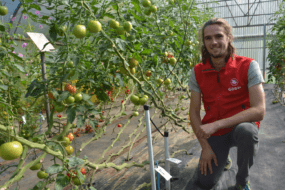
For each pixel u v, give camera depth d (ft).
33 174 5.97
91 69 4.24
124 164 5.17
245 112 4.03
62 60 3.61
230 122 3.99
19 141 2.85
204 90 4.77
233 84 4.35
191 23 6.86
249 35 37.50
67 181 2.94
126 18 4.44
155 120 10.85
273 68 15.84
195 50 7.54
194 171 5.39
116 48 3.75
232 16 38.32
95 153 7.20
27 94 3.59
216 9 39.11
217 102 4.54
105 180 5.29
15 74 4.49
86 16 3.53
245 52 38.11
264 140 7.14
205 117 4.86
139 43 4.22
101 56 4.08
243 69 4.29
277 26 14.20
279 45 14.97
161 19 6.59
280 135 7.46
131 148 6.98
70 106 3.57
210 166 4.30
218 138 4.55
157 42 5.18
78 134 8.84
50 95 3.71
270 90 17.33
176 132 8.59
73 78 3.68
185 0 5.88
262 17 35.86
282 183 4.68
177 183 4.91
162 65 6.42
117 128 9.80
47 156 7.08
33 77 6.97
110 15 3.65
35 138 3.27
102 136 8.84
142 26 4.99
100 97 4.85
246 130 3.92
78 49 4.30
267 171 5.21
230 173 5.16
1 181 5.57
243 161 4.06
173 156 6.19
